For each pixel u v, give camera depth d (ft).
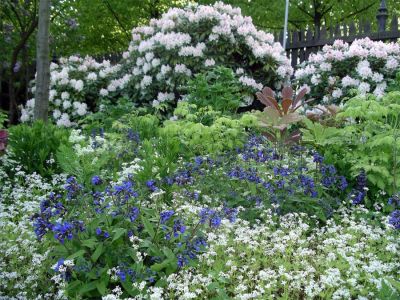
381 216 15.75
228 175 16.42
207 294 11.21
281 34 39.81
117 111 28.81
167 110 32.73
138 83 34.63
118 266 10.51
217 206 15.46
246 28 33.09
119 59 50.24
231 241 13.30
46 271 11.81
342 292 10.52
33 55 53.06
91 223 10.89
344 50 30.45
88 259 10.77
